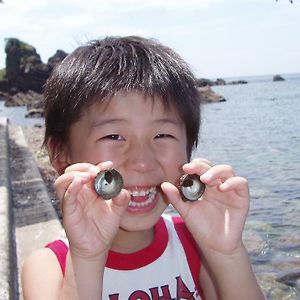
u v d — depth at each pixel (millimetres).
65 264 386
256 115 5840
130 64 418
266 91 12852
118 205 373
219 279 412
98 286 375
